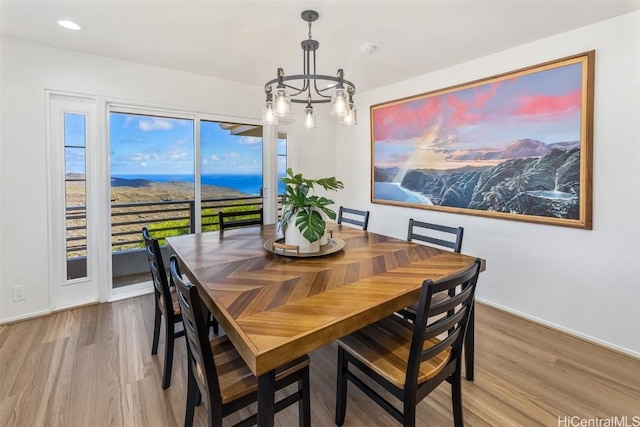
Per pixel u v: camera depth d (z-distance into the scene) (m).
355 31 2.38
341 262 1.85
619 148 2.20
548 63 2.49
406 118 3.68
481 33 2.42
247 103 3.77
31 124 2.62
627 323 2.22
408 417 1.27
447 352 1.49
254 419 1.34
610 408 1.71
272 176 4.11
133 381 1.92
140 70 3.08
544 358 2.17
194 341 1.22
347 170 4.61
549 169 2.54
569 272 2.48
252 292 1.40
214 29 2.35
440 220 3.42
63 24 2.29
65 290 2.90
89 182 2.95
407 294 1.41
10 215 2.57
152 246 1.82
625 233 2.20
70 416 1.63
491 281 3.00
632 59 2.11
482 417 1.66
